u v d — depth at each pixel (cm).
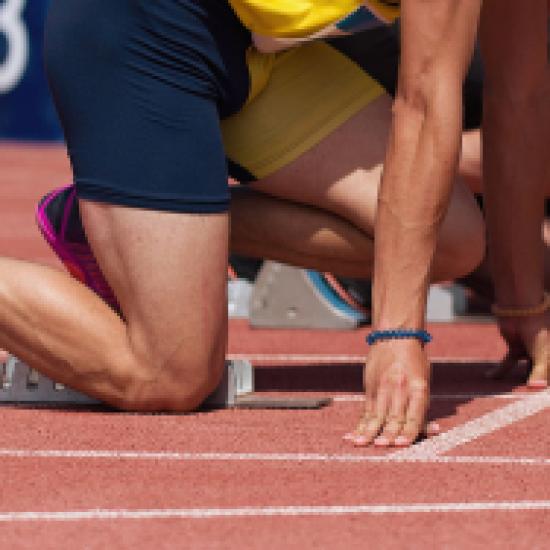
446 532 604
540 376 984
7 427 820
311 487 681
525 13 927
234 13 833
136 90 827
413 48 757
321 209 908
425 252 772
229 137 888
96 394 866
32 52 4212
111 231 836
